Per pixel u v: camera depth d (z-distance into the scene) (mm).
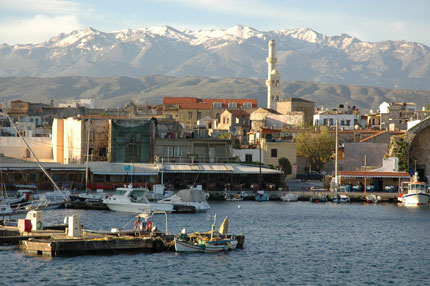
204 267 65250
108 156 141250
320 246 79375
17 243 71562
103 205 111125
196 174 140000
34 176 130625
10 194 118875
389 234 90688
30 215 76000
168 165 137250
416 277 63969
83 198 114750
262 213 110688
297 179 166000
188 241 72375
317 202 133250
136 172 133875
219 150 147375
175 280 59969
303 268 66562
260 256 71625
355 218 107312
